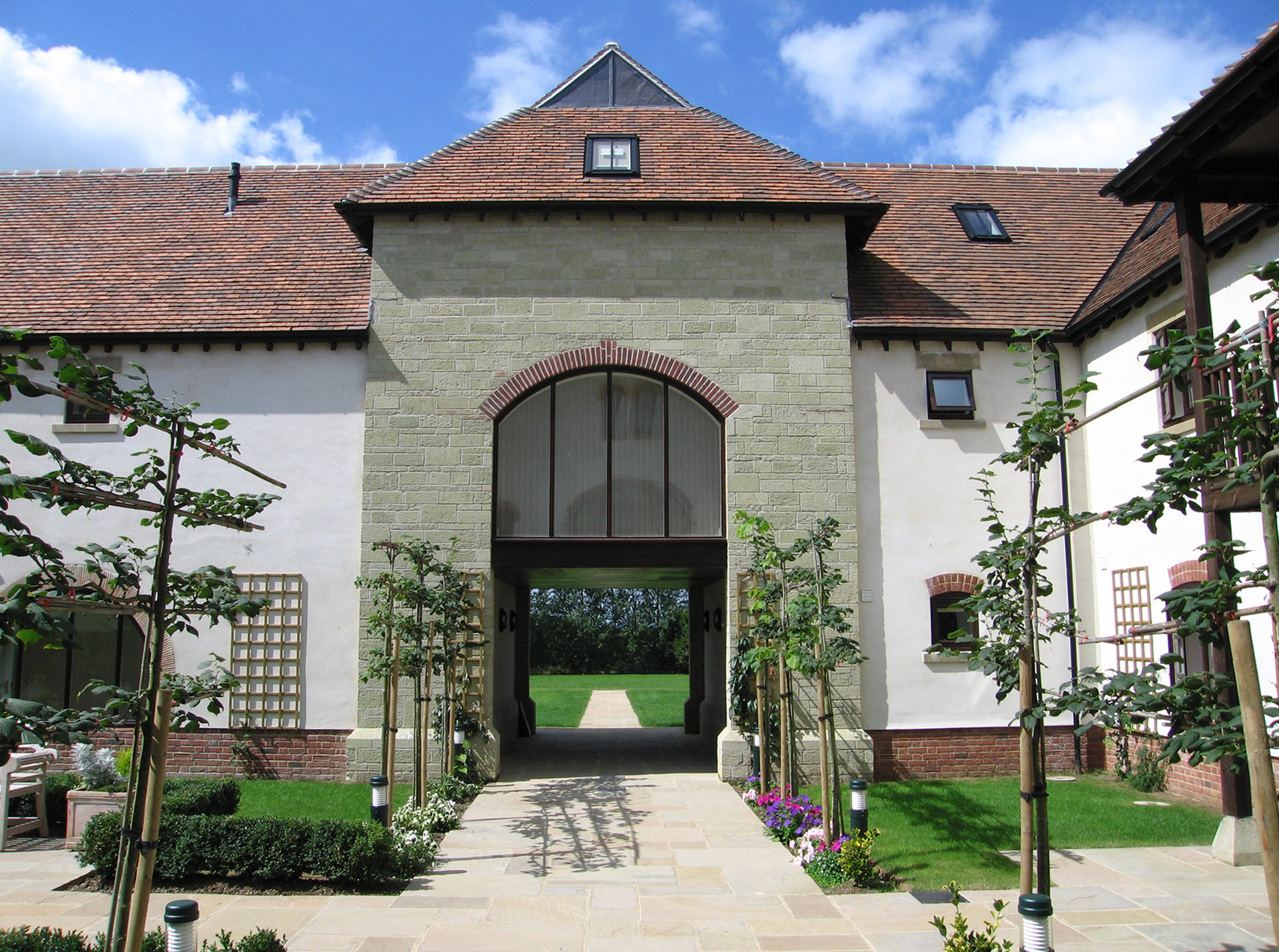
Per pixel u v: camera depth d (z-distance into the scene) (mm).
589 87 16641
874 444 13281
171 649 12734
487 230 13469
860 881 8047
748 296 13414
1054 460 13508
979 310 13906
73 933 5672
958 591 12984
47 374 13219
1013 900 7648
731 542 12867
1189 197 8914
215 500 5129
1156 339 11922
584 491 13234
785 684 10258
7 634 3768
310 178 17719
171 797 8938
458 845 9414
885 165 18047
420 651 10219
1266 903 7555
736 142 15023
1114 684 4840
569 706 26750
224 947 5637
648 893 7883
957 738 12703
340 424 13156
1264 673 9703
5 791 9070
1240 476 4574
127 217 16375
